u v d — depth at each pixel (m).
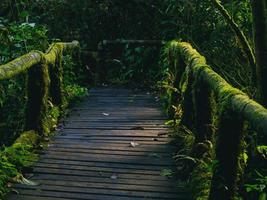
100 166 4.23
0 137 5.55
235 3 6.36
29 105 4.89
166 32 8.88
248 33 6.18
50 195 3.62
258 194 3.46
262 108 2.42
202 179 3.64
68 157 4.44
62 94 6.11
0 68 3.83
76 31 9.54
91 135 5.16
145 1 9.30
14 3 8.70
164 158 4.43
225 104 2.93
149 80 8.41
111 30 9.59
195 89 3.95
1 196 3.51
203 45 7.43
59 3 9.46
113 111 6.30
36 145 4.66
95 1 9.51
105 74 8.73
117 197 3.59
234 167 3.04
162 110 6.34
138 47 8.67
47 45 6.69
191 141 4.48
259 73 4.10
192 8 7.92
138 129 5.39
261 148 3.35
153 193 3.66
